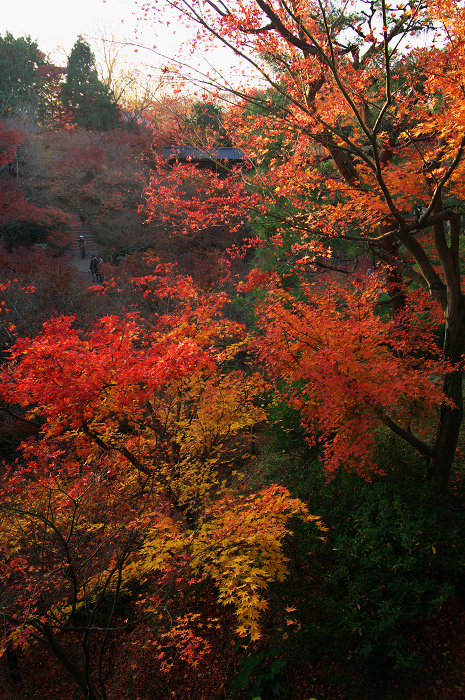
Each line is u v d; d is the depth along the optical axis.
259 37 5.13
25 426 10.30
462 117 4.28
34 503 4.88
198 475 6.79
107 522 5.32
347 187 7.10
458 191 6.03
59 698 6.52
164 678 5.92
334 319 6.04
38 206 22.62
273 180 7.05
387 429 7.18
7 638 4.24
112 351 5.18
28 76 31.20
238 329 6.92
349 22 6.20
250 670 5.41
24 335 11.66
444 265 5.75
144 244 22.38
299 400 5.77
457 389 5.84
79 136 27.34
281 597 5.62
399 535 5.31
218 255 18.86
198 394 7.00
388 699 4.94
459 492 6.31
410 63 5.21
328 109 6.09
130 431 7.80
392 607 5.00
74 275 15.96
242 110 6.75
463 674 4.97
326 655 5.36
